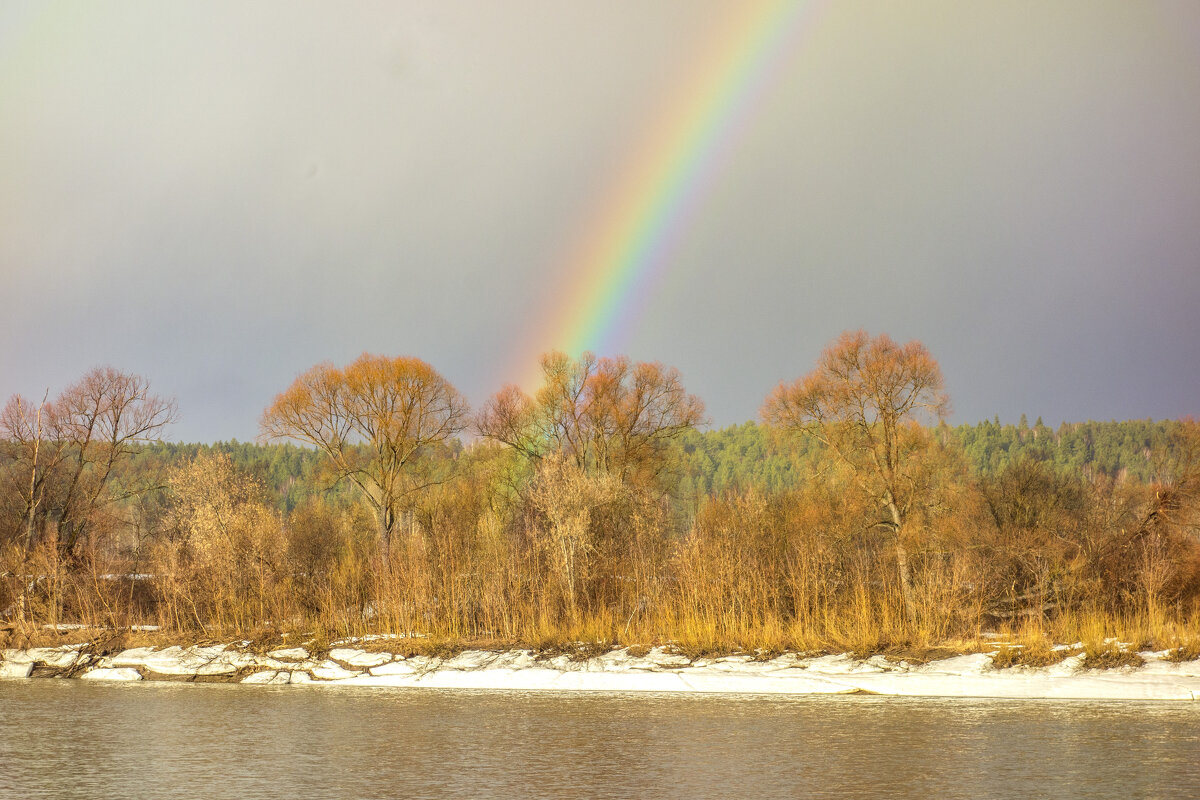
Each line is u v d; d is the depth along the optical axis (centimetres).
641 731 3559
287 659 5144
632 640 5131
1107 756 3053
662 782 2792
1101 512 6381
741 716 3838
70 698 4481
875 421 6250
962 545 5875
